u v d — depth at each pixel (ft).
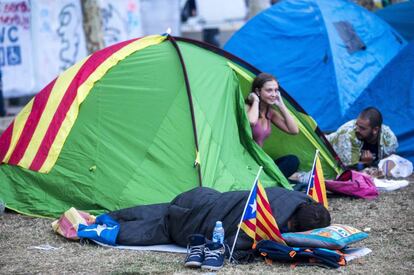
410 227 66.95
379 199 77.77
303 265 55.98
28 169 74.54
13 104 141.59
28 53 123.95
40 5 124.67
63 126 74.69
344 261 56.08
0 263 58.18
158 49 78.48
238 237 57.21
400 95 95.04
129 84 75.97
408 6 126.31
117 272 55.16
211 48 81.00
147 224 63.31
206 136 73.20
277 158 85.66
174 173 71.56
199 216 59.26
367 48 110.11
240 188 72.18
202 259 55.77
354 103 99.09
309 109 104.63
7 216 72.69
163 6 156.56
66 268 56.65
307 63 107.45
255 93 79.30
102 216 64.85
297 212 58.90
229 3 194.90
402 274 54.19
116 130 74.02
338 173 84.79
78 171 72.84
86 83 75.97
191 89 74.95
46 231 67.41
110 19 141.90
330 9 110.93
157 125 73.67
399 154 91.66
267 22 112.98
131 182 71.41
